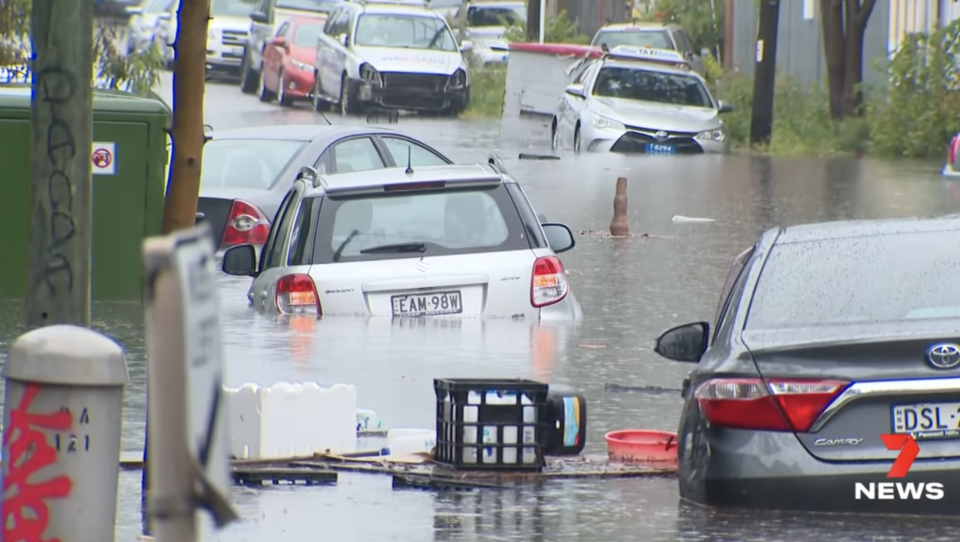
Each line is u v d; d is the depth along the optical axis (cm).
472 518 3122
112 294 5294
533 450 3525
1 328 4903
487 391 3519
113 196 5272
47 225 3012
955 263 3091
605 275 6944
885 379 2850
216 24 19175
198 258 1505
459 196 5334
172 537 1509
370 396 4284
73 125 3008
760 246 3212
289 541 2930
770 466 2870
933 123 14150
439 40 16238
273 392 3569
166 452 1499
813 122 15150
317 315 5222
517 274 5284
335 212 5269
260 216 6631
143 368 4509
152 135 5278
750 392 2894
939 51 14488
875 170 12512
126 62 8169
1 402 3888
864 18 15262
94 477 2152
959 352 2852
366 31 15975
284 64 16362
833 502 2859
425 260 5256
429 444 3712
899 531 2839
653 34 18825
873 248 3144
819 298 3042
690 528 2959
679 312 5925
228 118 14700
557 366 4781
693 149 13512
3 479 2162
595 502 3250
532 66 15638
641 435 3759
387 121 15450
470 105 16950
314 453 3622
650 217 9144
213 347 1530
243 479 3422
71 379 2133
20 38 7669
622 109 13550
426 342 5022
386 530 3019
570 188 10650
